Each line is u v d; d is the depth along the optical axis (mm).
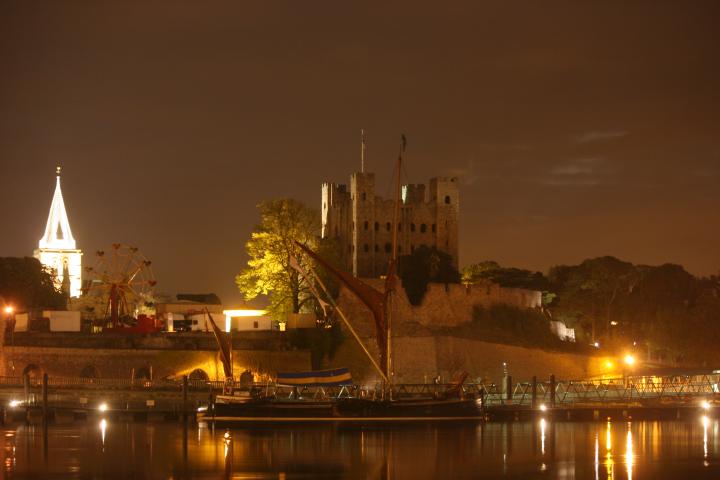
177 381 150125
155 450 112688
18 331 164250
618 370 198875
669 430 131875
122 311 199375
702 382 165875
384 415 134125
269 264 181375
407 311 183375
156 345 161500
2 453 110500
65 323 168125
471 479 98688
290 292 182875
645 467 104375
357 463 105875
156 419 139750
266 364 162750
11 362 158875
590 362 195875
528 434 126750
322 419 133125
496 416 142125
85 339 160375
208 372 160375
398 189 148125
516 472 101812
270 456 109562
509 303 197875
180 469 102312
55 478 98062
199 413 134500
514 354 186625
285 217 183375
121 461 106125
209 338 163375
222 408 133625
